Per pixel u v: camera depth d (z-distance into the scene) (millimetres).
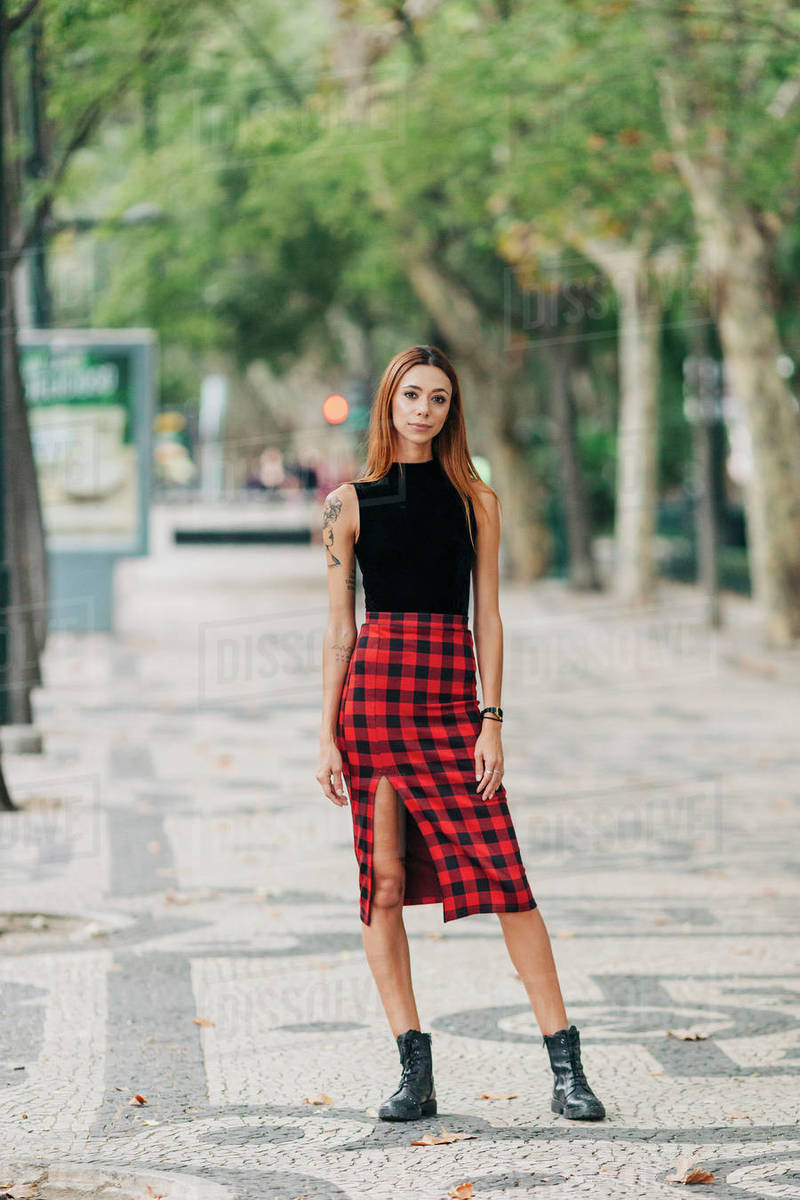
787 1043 5762
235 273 33000
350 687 4941
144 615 25812
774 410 22609
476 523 5012
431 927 7715
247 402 62344
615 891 8445
